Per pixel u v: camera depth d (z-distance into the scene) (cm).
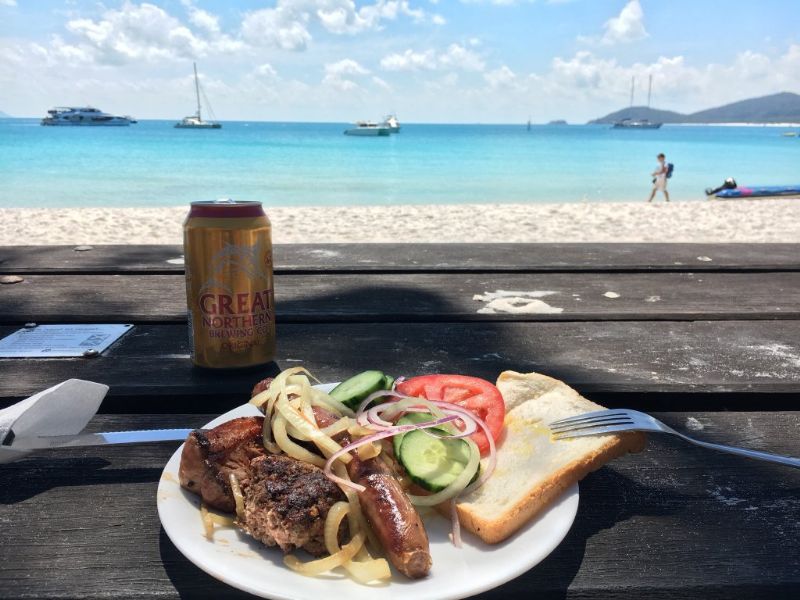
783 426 45
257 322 50
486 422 38
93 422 44
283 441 34
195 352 50
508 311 70
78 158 1162
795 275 87
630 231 355
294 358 56
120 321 66
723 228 367
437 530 32
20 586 29
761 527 34
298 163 1160
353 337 62
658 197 727
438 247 104
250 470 32
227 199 51
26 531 32
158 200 616
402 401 37
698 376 53
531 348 60
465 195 706
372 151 1611
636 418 38
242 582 26
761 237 337
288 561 29
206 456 33
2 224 358
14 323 65
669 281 83
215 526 32
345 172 982
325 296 76
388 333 64
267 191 718
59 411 39
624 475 38
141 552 31
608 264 91
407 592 26
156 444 41
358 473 32
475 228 363
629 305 73
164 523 30
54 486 36
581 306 72
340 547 30
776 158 1525
